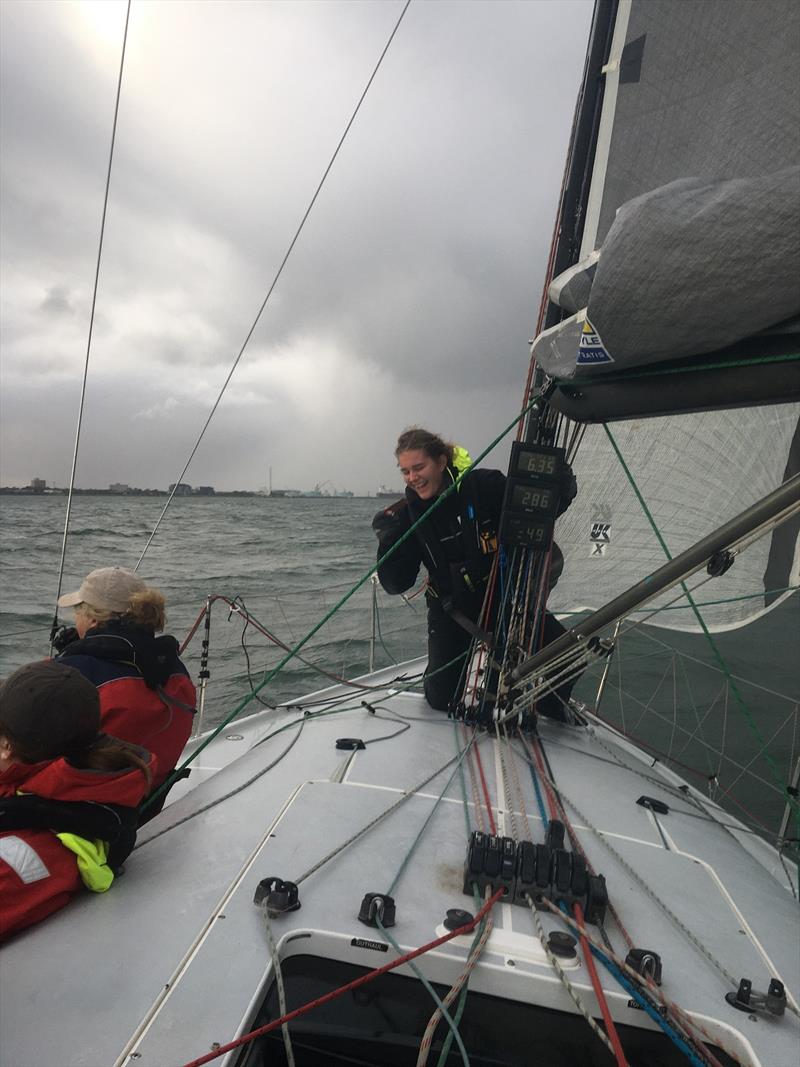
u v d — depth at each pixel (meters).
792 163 1.35
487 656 2.45
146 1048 0.92
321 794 1.80
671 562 1.31
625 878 1.54
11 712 1.19
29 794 1.21
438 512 2.42
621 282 1.06
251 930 1.20
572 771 2.19
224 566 14.60
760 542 2.97
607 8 1.98
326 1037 1.06
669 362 1.16
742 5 1.40
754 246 0.94
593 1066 1.06
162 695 1.51
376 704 2.75
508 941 1.20
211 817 1.67
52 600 10.00
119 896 1.28
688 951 1.28
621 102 1.73
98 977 1.05
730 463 3.02
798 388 1.06
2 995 1.00
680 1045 1.03
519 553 2.31
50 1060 0.89
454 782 1.97
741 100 1.43
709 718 4.84
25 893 1.15
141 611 1.54
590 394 1.38
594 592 3.54
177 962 1.10
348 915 1.26
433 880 1.41
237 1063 0.94
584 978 1.14
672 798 2.16
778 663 6.45
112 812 1.25
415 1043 1.07
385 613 7.62
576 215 2.06
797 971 1.27
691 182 1.06
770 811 3.34
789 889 1.75
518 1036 1.10
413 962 1.15
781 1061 1.03
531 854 1.37
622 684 5.71
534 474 2.20
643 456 3.30
